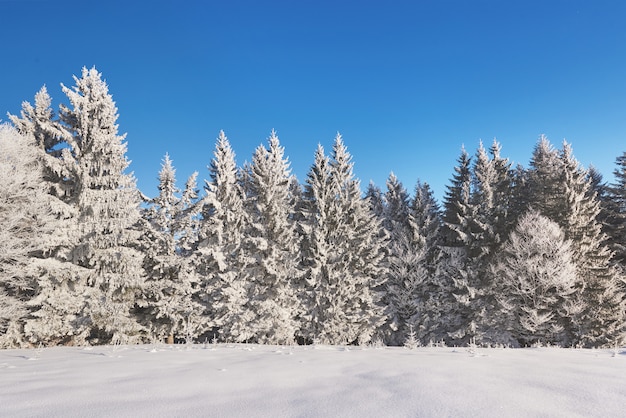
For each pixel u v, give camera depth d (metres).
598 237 26.78
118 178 20.59
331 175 30.20
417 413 3.65
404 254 29.66
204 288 24.98
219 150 27.75
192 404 4.08
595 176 41.50
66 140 19.48
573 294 24.09
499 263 25.78
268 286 24.94
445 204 32.41
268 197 26.14
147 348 12.09
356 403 4.07
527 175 37.28
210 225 25.70
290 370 6.55
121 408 3.89
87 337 20.16
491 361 7.58
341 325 25.31
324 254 26.62
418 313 27.91
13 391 4.75
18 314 16.84
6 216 16.70
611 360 7.97
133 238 20.64
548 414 3.61
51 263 17.56
